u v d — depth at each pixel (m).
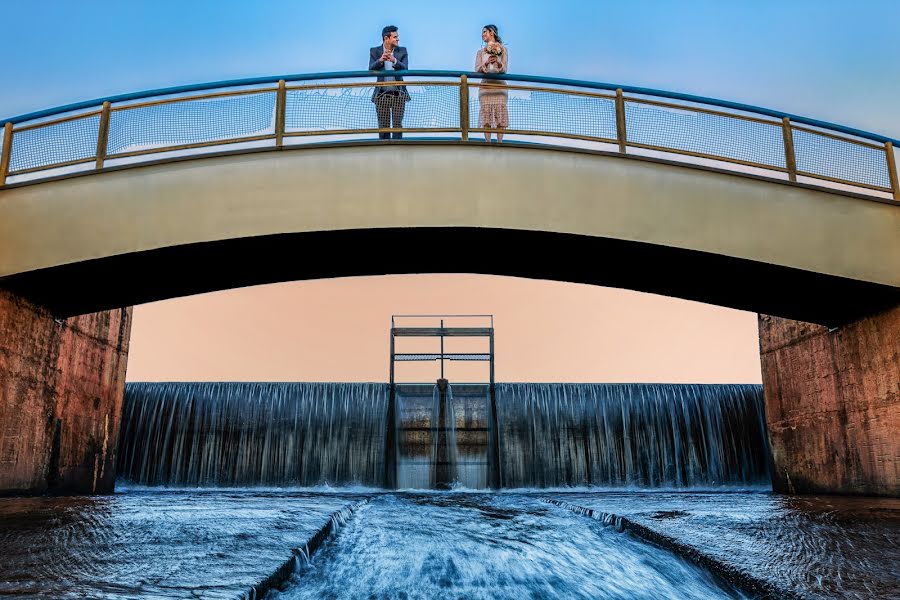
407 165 12.20
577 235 12.12
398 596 5.47
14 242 11.97
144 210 12.03
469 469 22.89
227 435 22.64
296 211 11.99
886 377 13.37
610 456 23.02
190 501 11.16
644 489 22.42
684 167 12.59
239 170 12.14
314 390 23.45
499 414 23.34
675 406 23.50
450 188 12.13
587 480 22.77
